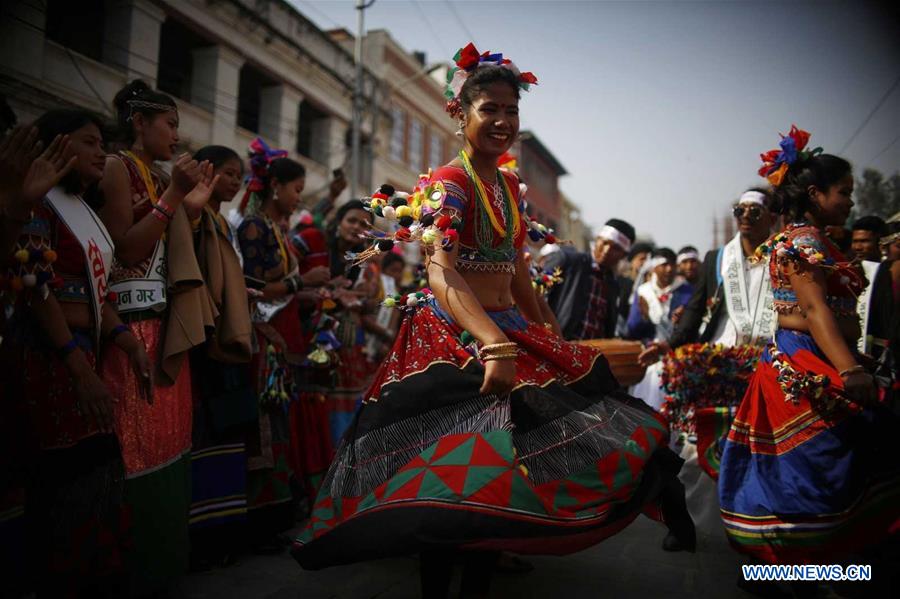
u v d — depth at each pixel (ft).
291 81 53.01
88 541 7.26
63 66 33.27
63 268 7.50
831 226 8.95
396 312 21.75
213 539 9.91
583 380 8.17
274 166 12.42
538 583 9.38
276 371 11.34
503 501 6.56
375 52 70.95
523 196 9.07
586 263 16.35
